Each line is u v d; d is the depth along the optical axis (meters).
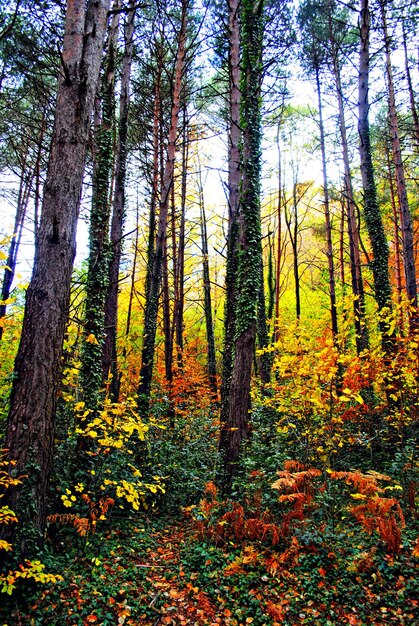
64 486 5.88
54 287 4.90
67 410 7.51
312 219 22.81
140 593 4.66
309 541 5.16
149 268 13.80
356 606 4.24
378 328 9.31
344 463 7.61
